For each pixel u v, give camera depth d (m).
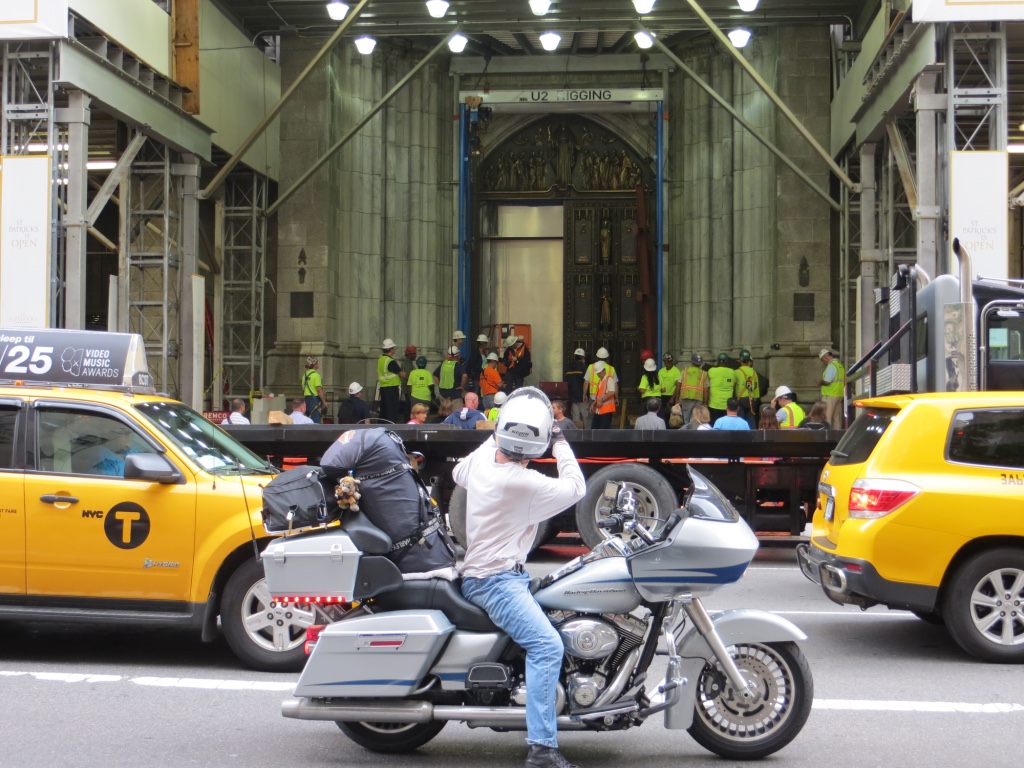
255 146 25.62
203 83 22.28
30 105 17.08
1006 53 17.11
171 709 6.61
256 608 7.58
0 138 17.62
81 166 17.11
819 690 7.17
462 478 5.52
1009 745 5.95
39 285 16.70
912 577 7.91
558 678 5.25
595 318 31.50
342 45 28.59
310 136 27.23
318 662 5.34
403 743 5.73
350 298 28.73
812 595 10.80
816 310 26.48
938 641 8.73
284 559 5.46
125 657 8.03
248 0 24.95
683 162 30.22
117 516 7.55
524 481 5.32
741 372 24.98
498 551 5.34
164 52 20.19
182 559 7.50
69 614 7.51
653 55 29.95
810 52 26.72
